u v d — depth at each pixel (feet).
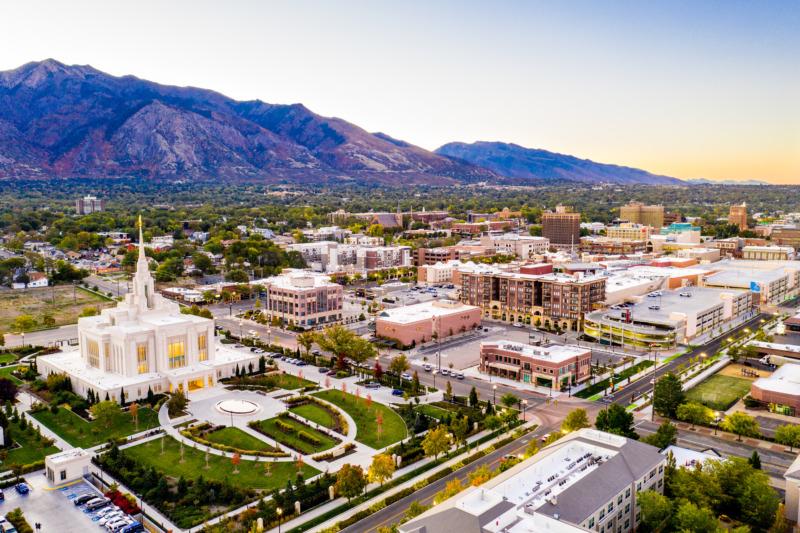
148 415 644.27
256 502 468.34
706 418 615.16
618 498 403.34
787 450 563.48
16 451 555.28
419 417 606.14
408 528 362.74
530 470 423.64
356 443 579.07
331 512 455.63
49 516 446.60
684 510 403.34
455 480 441.27
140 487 485.15
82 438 586.86
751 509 440.86
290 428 604.49
